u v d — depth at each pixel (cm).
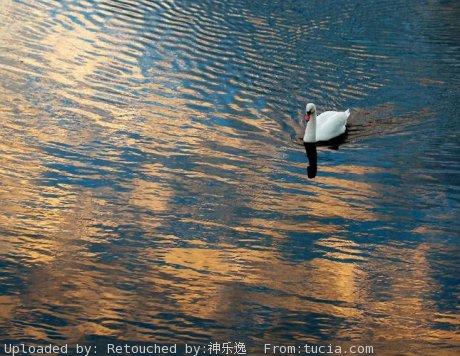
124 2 2667
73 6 2598
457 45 2462
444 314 1359
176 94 2095
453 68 2316
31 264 1416
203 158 1808
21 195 1619
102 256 1451
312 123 1903
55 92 2048
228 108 2045
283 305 1353
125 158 1783
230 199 1656
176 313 1317
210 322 1302
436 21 2638
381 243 1541
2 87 2050
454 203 1681
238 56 2325
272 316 1326
